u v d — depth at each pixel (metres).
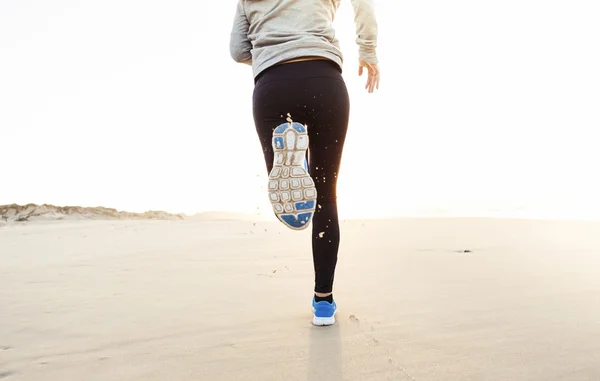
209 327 1.81
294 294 2.33
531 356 1.42
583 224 6.33
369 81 2.16
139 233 6.71
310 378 1.32
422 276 2.68
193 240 5.19
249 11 1.88
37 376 1.39
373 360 1.42
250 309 2.06
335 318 1.86
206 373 1.38
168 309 2.09
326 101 1.72
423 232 5.51
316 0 1.80
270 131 1.75
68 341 1.69
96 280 2.82
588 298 2.10
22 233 7.92
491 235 4.96
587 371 1.31
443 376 1.30
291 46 1.73
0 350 1.61
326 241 1.80
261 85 1.76
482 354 1.45
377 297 2.19
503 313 1.88
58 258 3.97
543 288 2.31
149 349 1.59
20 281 2.82
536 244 4.09
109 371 1.41
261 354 1.50
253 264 3.27
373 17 1.95
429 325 1.74
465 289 2.32
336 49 1.79
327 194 1.83
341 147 1.80
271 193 1.63
